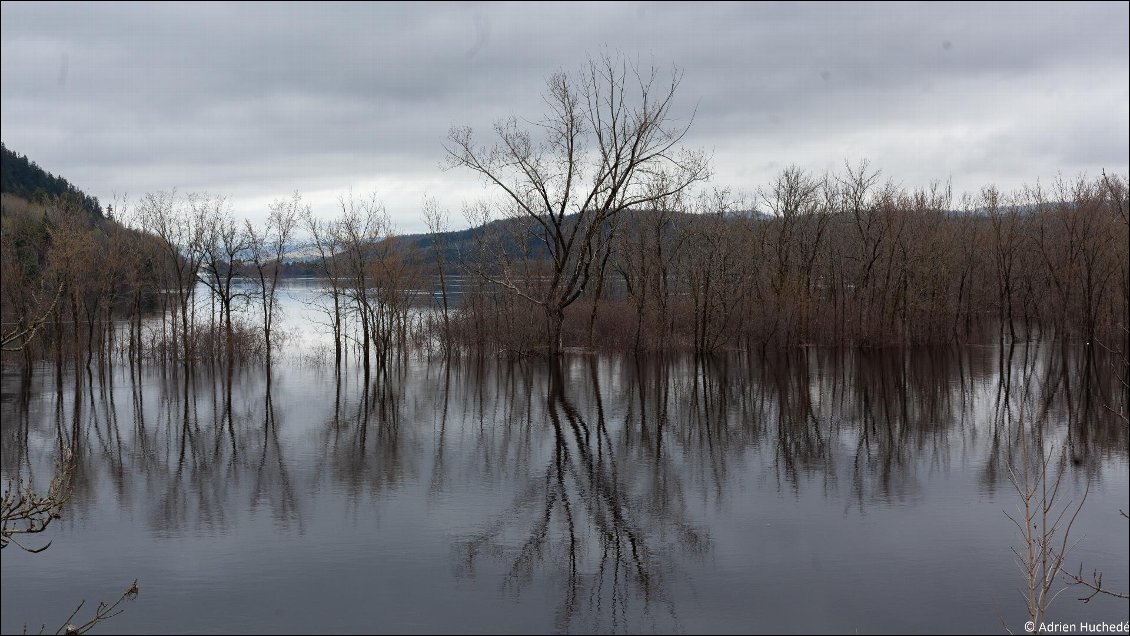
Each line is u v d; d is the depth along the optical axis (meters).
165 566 17.73
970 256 69.62
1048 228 70.56
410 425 33.19
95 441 30.44
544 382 45.25
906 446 28.86
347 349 56.84
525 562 18.14
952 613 15.44
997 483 23.88
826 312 60.47
